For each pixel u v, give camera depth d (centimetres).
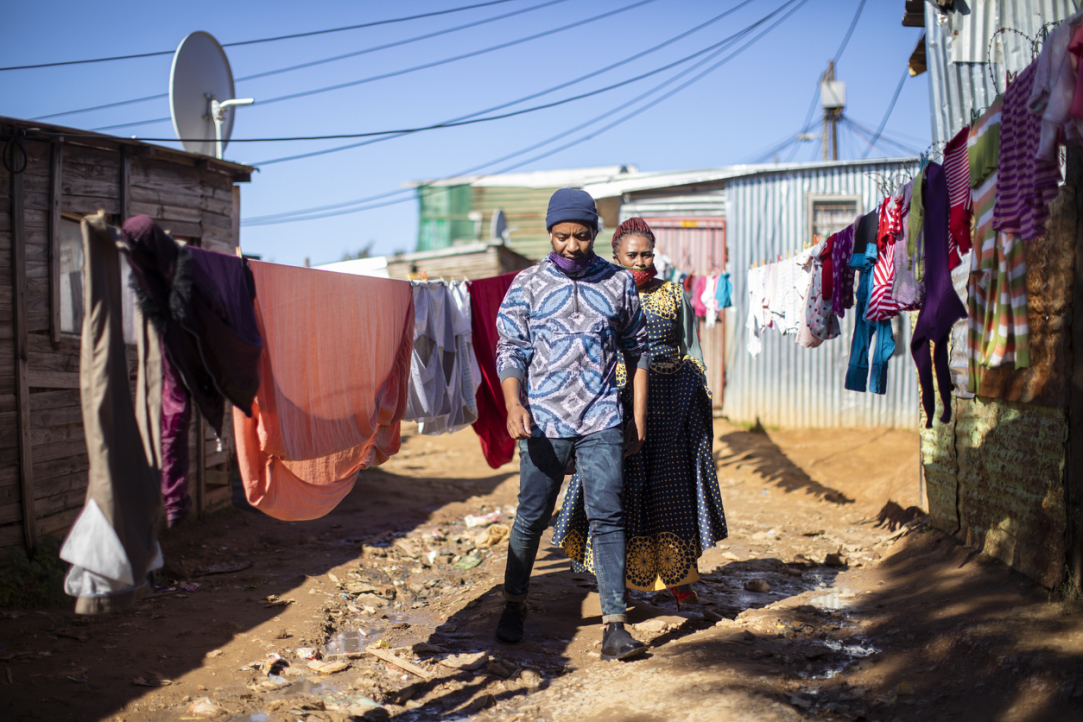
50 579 430
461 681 309
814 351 1125
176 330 232
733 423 1160
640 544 376
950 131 512
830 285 533
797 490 789
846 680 299
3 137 454
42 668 317
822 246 536
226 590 451
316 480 366
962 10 508
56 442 484
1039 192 267
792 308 623
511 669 320
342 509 709
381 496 766
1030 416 366
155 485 230
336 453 380
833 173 1130
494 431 560
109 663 325
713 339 1173
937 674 291
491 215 2434
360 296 396
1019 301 345
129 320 245
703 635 352
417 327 477
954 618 338
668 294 386
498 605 409
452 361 518
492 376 550
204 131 640
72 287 512
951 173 352
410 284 463
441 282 508
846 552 538
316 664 327
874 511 656
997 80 497
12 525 448
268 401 309
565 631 369
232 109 670
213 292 245
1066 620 301
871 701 279
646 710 271
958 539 458
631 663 320
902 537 530
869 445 992
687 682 291
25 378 457
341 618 408
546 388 333
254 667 325
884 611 390
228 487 661
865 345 475
